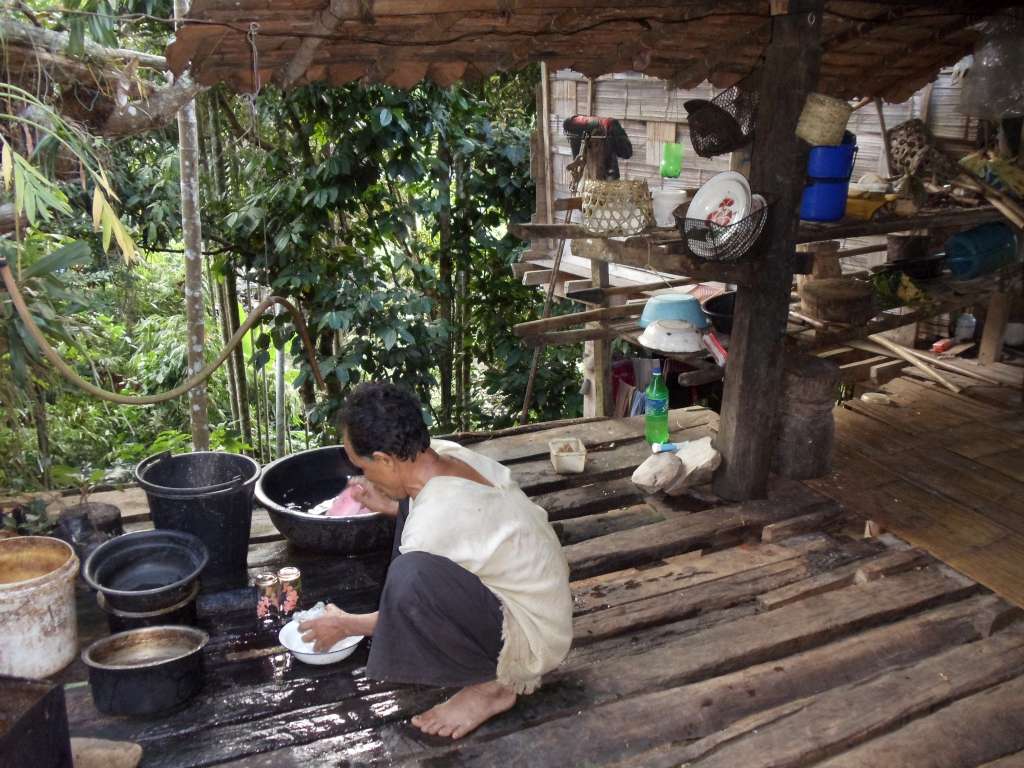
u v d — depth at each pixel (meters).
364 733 2.29
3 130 2.93
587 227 3.65
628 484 3.77
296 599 2.78
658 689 2.50
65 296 3.20
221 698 2.40
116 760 2.08
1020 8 4.35
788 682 2.52
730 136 3.59
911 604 2.90
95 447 6.11
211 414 7.95
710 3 3.09
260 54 2.78
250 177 6.29
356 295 6.11
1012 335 5.48
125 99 3.08
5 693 1.92
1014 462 4.01
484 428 7.74
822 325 4.27
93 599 2.90
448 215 7.04
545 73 6.10
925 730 2.34
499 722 2.32
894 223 3.94
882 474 3.89
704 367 4.20
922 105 5.34
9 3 2.82
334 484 3.47
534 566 2.15
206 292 8.19
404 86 3.21
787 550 3.26
